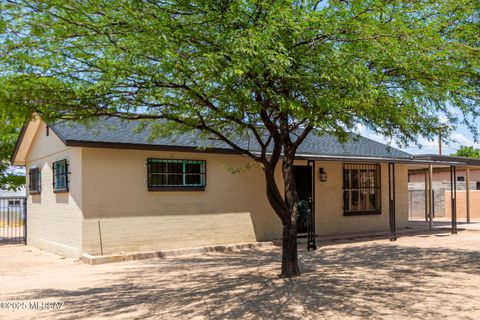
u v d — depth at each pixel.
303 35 6.20
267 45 5.70
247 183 13.80
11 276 9.91
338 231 15.72
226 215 13.31
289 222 8.77
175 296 7.48
